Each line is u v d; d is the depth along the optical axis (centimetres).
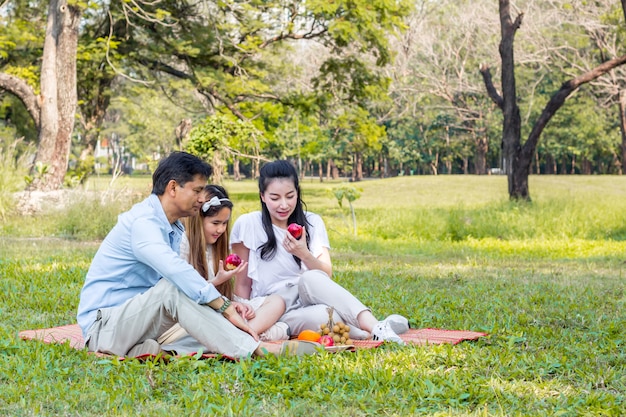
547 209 1872
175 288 448
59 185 1995
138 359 452
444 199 3472
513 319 652
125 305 457
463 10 4197
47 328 584
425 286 888
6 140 2964
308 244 555
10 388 392
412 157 6381
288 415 358
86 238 1533
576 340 561
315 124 3114
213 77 2566
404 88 4544
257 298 532
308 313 523
